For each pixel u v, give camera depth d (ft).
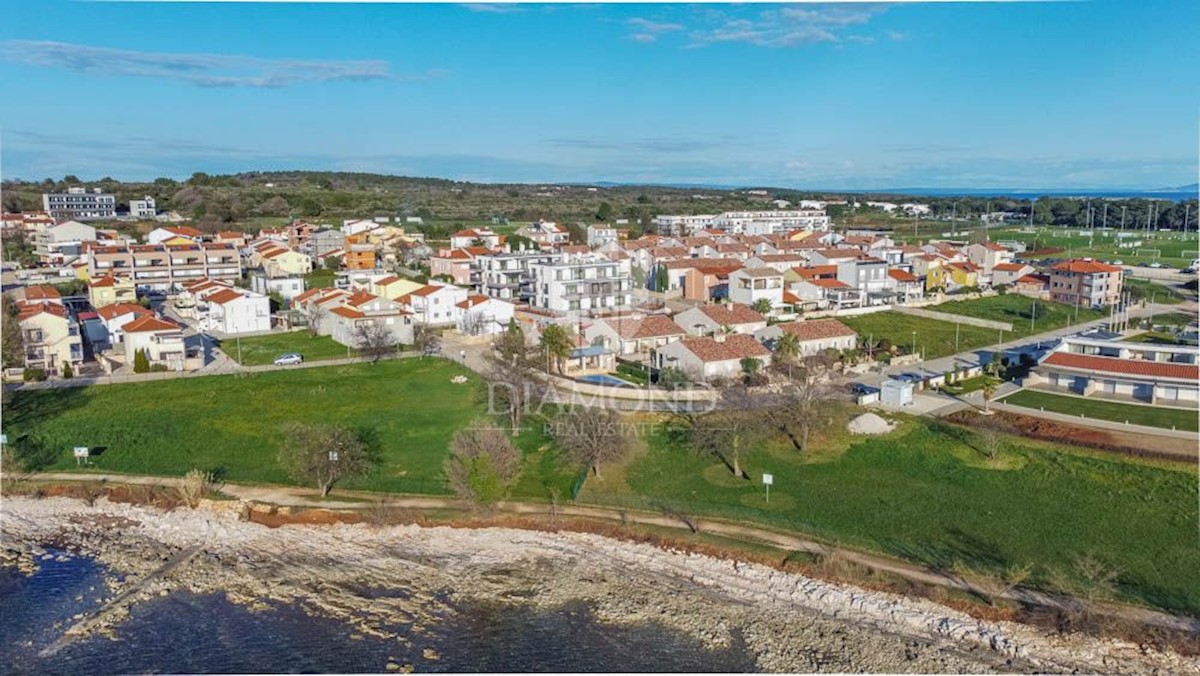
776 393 241.96
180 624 153.17
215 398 268.00
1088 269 442.91
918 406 252.42
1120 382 260.42
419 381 290.76
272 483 209.36
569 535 183.52
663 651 142.31
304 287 472.03
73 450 228.63
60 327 303.07
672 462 216.95
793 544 176.24
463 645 144.66
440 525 188.34
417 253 582.76
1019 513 183.52
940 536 176.24
